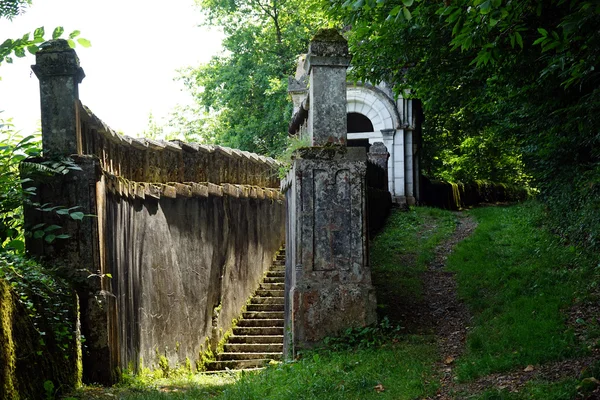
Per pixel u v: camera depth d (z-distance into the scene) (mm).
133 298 10766
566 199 12875
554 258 11766
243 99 29016
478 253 14000
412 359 8477
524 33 8992
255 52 29375
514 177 31312
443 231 17531
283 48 29719
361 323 9961
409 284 12562
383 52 12133
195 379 10766
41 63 9125
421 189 23578
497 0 6090
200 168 14109
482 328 9328
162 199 12375
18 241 8852
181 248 12961
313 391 7480
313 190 10133
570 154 12766
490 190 29203
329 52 10312
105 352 9031
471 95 13336
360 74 12758
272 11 30719
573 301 9438
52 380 7625
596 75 8453
